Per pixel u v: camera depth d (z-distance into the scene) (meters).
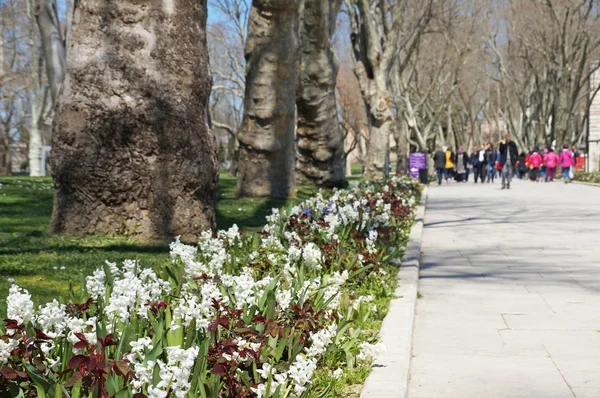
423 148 55.38
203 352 4.14
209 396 4.12
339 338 6.15
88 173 11.79
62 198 12.09
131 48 11.76
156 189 11.90
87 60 11.74
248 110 21.38
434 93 64.38
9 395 3.93
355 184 20.08
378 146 36.47
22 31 53.69
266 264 8.16
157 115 11.80
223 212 17.97
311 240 9.81
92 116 11.75
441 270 11.64
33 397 4.04
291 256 8.15
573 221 19.17
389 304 8.47
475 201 27.25
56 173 11.99
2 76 48.75
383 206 14.48
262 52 20.95
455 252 13.68
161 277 7.33
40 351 4.16
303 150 28.17
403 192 21.84
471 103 76.44
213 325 4.70
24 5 50.09
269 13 20.64
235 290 5.81
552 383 5.93
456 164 49.50
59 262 10.13
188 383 4.11
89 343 4.19
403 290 9.31
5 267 9.64
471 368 6.36
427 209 23.86
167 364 4.15
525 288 10.00
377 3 38.78
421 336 7.46
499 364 6.46
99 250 11.03
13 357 4.13
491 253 13.48
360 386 5.66
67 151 11.86
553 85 56.69
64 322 4.73
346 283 8.67
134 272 6.30
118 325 4.89
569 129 64.06
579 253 13.31
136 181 11.86
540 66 61.91
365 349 5.96
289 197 21.55
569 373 6.18
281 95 21.16
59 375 4.04
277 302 5.74
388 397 5.23
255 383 4.55
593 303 8.96
